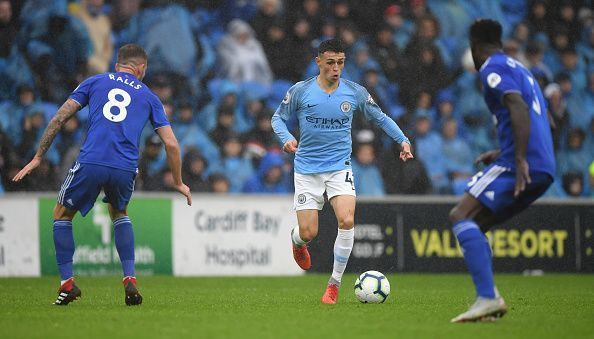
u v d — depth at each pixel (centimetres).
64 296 2514
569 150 5969
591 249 5250
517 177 1920
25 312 2306
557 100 5966
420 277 4691
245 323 2034
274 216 4825
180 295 3169
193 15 5722
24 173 2416
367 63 5797
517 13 6444
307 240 2788
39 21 5347
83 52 5397
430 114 5850
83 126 5153
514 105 1933
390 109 5775
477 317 2005
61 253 2506
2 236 4456
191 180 5178
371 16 6053
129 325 1978
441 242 5066
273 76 5797
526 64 6244
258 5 5828
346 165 2728
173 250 4675
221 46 5697
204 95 5547
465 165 5769
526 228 5156
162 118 2506
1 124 5078
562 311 2469
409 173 5531
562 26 6456
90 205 2467
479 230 2011
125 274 2523
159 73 5512
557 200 5206
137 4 5597
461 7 6291
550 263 5188
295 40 5828
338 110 2705
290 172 5419
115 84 2483
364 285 2739
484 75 1998
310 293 3322
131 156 2450
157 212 4656
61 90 5338
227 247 4747
